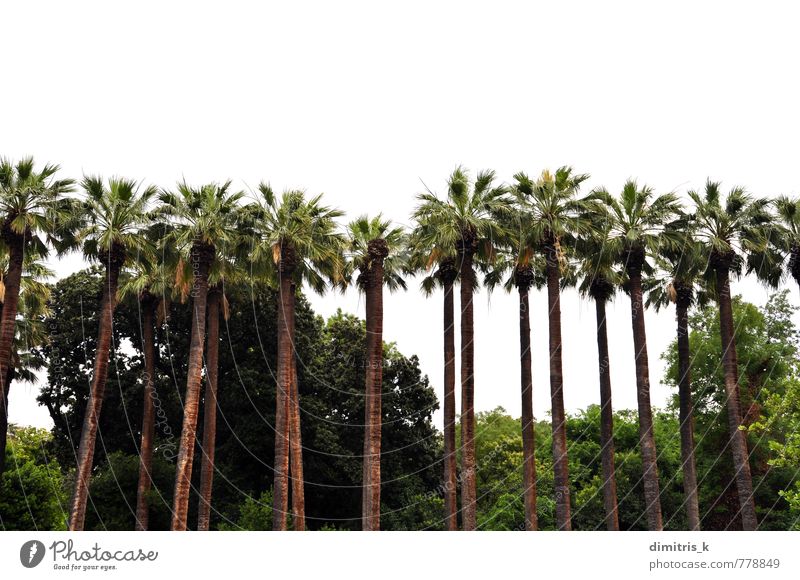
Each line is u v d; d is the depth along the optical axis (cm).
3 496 4275
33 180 3569
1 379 3503
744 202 3969
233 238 3897
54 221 3588
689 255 4059
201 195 3841
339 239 4166
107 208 3691
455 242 3925
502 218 3934
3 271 4231
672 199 4038
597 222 4000
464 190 3922
